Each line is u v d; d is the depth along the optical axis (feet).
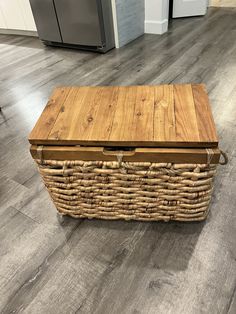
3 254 3.25
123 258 3.10
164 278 2.88
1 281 2.99
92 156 2.61
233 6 11.34
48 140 2.64
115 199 3.08
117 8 7.81
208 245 3.14
